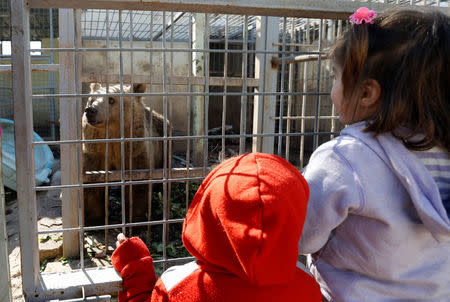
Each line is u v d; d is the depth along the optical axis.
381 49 0.93
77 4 1.05
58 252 3.49
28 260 1.04
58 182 5.57
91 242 3.69
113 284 1.09
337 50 1.04
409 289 0.97
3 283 0.93
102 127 4.09
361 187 0.91
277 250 0.71
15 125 0.99
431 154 0.94
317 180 0.96
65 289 1.07
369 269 0.99
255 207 0.71
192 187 5.05
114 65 8.08
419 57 0.90
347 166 0.93
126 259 1.12
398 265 0.96
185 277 0.88
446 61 0.90
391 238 0.94
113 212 4.44
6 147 5.51
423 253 0.97
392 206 0.93
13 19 0.95
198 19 5.85
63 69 3.12
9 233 3.90
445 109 0.92
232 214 0.73
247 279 0.74
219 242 0.77
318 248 1.00
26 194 1.02
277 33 4.32
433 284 0.97
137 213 4.24
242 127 1.48
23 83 0.98
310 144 7.98
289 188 0.76
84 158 4.23
